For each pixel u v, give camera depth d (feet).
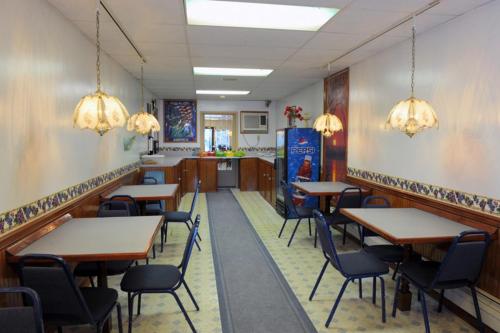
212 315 8.64
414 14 8.89
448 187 9.45
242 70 16.52
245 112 28.78
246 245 13.99
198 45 11.98
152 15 9.09
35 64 7.71
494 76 8.00
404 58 11.35
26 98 7.33
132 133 17.43
